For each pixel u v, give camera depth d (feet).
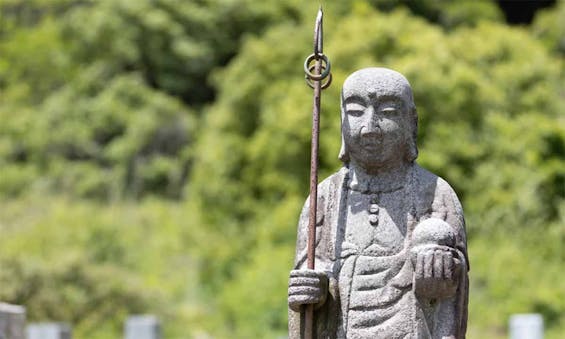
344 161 37.27
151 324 92.43
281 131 139.03
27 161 186.19
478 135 133.80
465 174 132.05
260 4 193.67
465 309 35.45
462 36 145.28
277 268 126.41
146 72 197.16
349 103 36.42
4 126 185.88
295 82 145.59
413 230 35.70
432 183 36.47
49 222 150.92
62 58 195.83
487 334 114.11
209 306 134.62
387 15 153.28
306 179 139.54
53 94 192.13
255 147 142.31
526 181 132.05
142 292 124.26
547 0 199.21
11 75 197.36
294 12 194.49
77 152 184.85
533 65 143.64
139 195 179.63
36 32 198.80
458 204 36.22
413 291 34.99
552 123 135.74
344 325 35.29
